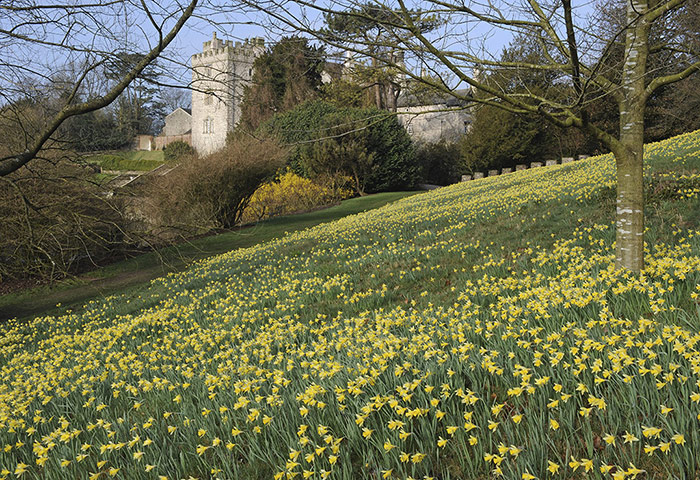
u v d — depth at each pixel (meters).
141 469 3.76
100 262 20.02
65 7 5.36
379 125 36.00
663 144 19.45
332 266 11.71
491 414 3.56
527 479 2.73
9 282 17.34
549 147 37.38
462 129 55.06
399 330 5.76
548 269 7.34
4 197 11.70
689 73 5.33
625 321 4.07
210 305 10.47
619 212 5.90
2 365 9.25
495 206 14.41
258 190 30.73
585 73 6.02
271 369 5.39
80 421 4.97
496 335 4.66
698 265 5.13
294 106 34.28
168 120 69.75
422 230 13.82
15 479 4.14
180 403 4.80
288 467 3.26
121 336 8.53
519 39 6.43
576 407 3.42
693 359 3.17
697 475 2.68
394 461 3.31
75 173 13.21
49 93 6.52
